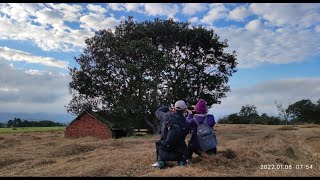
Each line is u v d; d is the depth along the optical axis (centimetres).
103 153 1259
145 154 1100
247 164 939
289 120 8488
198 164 891
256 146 1451
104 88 3994
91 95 4047
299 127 3975
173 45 4338
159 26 4156
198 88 4428
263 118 7806
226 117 8131
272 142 1739
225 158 936
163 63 3819
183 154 889
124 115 3925
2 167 1076
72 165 993
